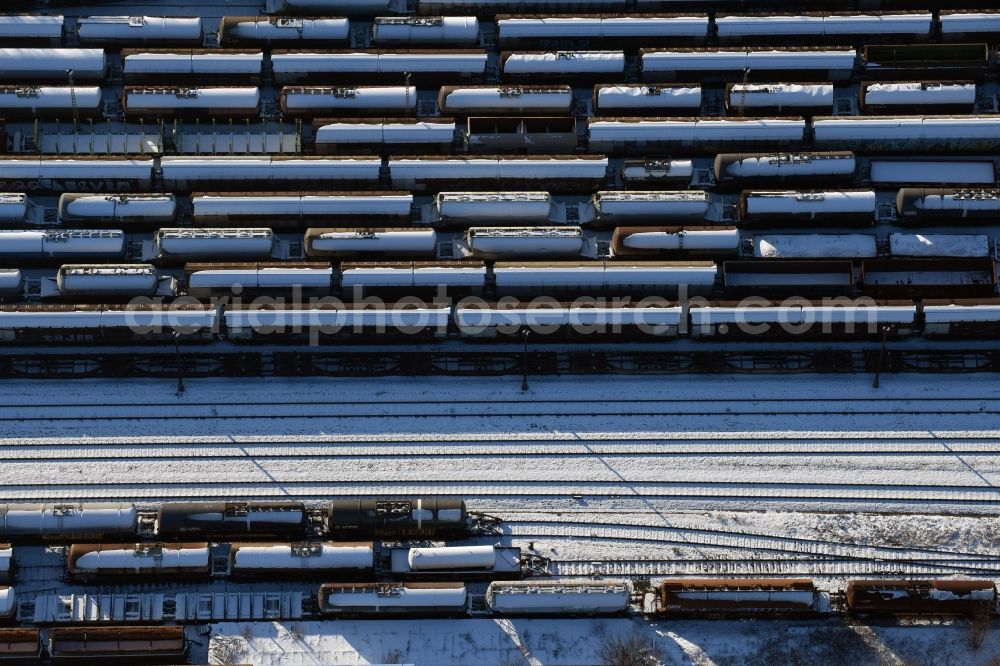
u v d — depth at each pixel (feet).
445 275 613.11
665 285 615.98
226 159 632.79
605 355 611.88
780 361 611.88
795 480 589.73
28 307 602.03
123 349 610.65
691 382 608.60
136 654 549.13
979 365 611.06
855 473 590.55
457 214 628.69
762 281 620.90
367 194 628.69
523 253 622.13
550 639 559.79
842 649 558.15
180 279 622.13
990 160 645.92
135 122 652.07
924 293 620.08
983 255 627.87
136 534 574.15
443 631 561.02
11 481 585.63
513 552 572.10
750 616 563.89
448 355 611.47
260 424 597.93
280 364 608.19
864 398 604.08
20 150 643.45
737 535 579.48
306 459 592.19
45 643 556.51
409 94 651.66
